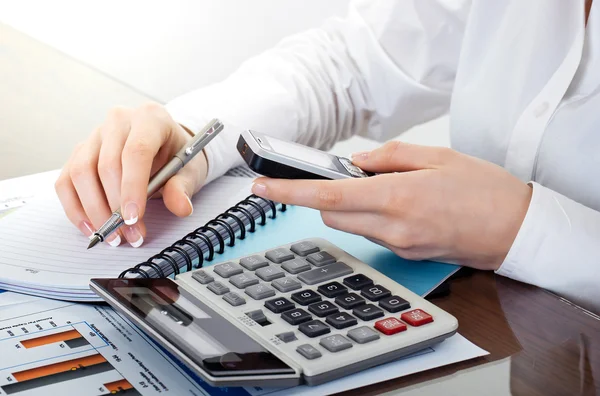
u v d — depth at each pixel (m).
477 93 0.87
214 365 0.38
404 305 0.47
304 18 1.56
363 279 0.50
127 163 0.59
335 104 0.98
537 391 0.41
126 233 0.57
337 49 0.99
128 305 0.44
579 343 0.47
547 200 0.56
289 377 0.39
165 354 0.44
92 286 0.47
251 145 0.52
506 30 0.85
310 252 0.54
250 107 0.82
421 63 1.00
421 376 0.42
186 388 0.41
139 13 1.85
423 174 0.55
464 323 0.49
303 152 0.56
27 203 0.66
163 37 1.82
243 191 0.70
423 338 0.44
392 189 0.54
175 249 0.55
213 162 0.71
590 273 0.55
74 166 0.61
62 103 0.96
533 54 0.82
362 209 0.54
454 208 0.54
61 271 0.53
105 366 0.42
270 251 0.54
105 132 0.65
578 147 0.77
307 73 0.93
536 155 0.80
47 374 0.41
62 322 0.47
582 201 0.78
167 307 0.45
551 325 0.49
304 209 0.66
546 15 0.81
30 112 0.93
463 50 0.89
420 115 1.05
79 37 1.91
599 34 0.76
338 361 0.41
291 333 0.43
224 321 0.44
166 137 0.67
